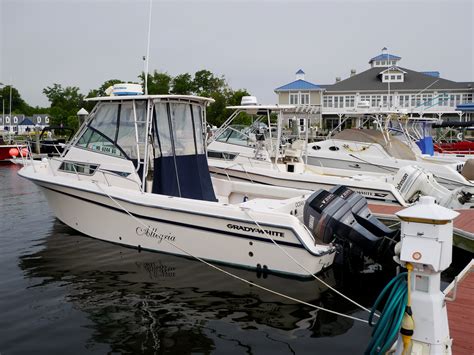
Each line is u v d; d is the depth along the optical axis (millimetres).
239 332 4781
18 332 4773
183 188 7633
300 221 6508
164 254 6906
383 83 38000
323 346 4484
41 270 6531
